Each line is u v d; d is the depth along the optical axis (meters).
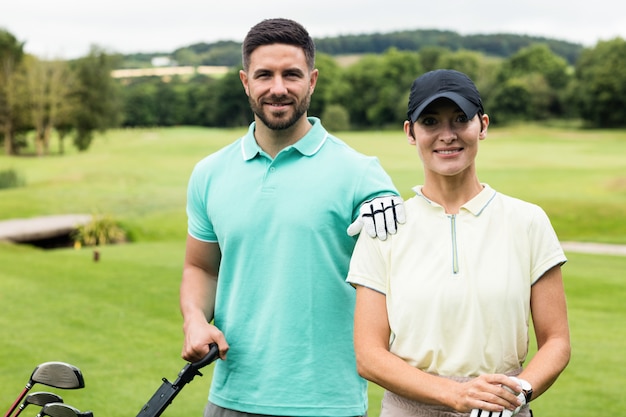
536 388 2.00
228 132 75.31
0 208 30.44
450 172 2.09
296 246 2.64
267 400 2.64
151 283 11.55
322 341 2.64
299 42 2.65
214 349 2.57
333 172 2.67
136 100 99.19
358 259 2.20
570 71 109.19
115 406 5.75
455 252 2.09
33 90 65.00
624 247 20.44
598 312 9.50
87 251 16.58
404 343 2.11
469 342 2.05
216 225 2.75
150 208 30.52
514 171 37.28
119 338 8.07
